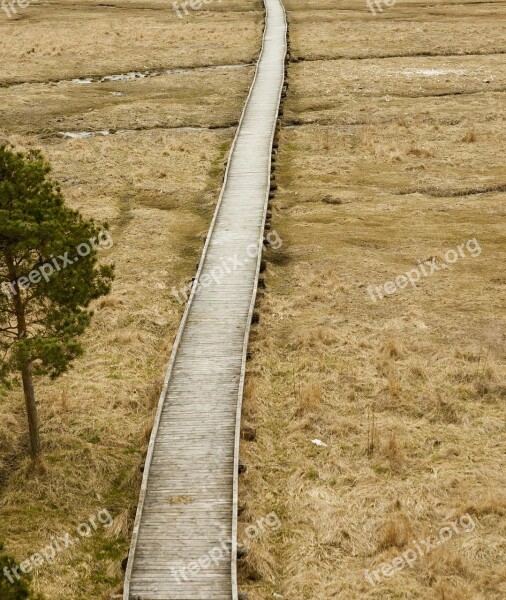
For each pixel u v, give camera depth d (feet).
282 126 167.43
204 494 67.15
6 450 76.33
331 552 64.28
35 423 72.84
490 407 81.87
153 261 112.78
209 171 145.28
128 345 93.30
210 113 175.22
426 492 70.28
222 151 154.20
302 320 97.45
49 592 60.80
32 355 66.80
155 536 62.90
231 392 80.12
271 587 61.16
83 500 70.90
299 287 104.94
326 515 67.62
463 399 82.94
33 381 86.84
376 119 168.04
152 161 149.07
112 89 195.42
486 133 157.99
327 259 111.86
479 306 99.55
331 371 87.51
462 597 58.65
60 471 73.51
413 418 80.64
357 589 60.29
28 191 68.59
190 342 88.84
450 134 159.12
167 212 129.18
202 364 84.79
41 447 76.69
